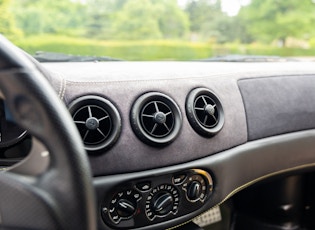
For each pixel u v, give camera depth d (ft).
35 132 1.73
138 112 2.87
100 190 2.76
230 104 3.56
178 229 3.39
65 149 1.75
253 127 3.76
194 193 3.10
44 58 4.31
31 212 1.84
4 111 2.52
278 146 3.95
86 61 4.42
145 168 2.89
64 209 1.82
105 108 2.80
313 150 4.27
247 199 5.55
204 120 3.21
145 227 2.94
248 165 3.69
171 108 3.04
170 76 3.22
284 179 5.20
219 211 5.46
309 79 4.29
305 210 5.43
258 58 5.23
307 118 4.18
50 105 1.71
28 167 1.83
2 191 1.88
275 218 5.41
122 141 2.81
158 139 2.89
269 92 3.95
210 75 3.57
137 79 3.03
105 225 2.81
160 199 2.95
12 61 1.66
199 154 3.15
